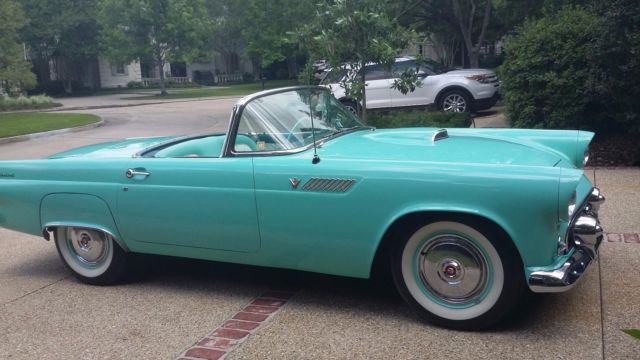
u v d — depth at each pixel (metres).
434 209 3.70
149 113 25.48
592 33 8.98
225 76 56.16
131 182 4.67
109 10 38.97
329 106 5.04
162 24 39.38
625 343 3.59
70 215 4.97
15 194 5.16
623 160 8.94
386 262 4.87
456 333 3.84
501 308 3.72
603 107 9.52
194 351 3.80
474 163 3.75
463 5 20.53
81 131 18.86
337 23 9.25
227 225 4.36
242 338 3.95
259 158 4.27
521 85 10.06
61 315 4.52
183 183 4.46
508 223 3.55
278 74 57.81
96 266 5.10
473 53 20.08
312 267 4.21
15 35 28.33
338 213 3.98
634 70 8.40
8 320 4.47
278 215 4.17
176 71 57.50
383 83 14.85
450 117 11.26
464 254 3.78
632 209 6.53
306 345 3.79
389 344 3.74
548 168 3.55
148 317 4.39
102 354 3.84
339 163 4.01
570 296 4.29
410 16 19.67
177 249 4.65
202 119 21.64
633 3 8.15
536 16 16.12
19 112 27.66
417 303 3.96
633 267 4.82
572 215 3.77
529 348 3.58
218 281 5.06
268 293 4.72
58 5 43.44
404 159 3.94
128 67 51.88
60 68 48.56
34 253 6.23
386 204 3.84
